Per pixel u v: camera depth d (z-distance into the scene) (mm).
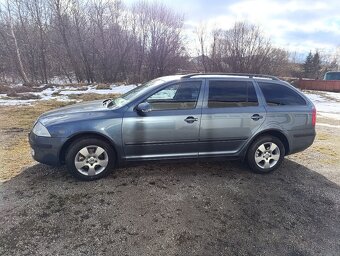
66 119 3857
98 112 3967
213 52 28766
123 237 2891
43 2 25031
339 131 8039
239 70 28016
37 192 3639
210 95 4211
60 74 27203
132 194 3688
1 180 3957
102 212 3273
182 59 28438
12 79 25500
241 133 4305
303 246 2924
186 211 3387
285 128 4477
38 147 3836
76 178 3996
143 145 4020
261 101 4406
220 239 2951
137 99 4020
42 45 25719
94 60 26531
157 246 2793
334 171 4852
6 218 3082
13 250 2637
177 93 4113
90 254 2646
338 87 24703
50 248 2691
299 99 4648
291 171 4754
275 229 3170
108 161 4016
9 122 7535
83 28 25859
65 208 3311
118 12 26188
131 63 27328
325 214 3518
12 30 24125
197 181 4152
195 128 4105
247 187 4066
